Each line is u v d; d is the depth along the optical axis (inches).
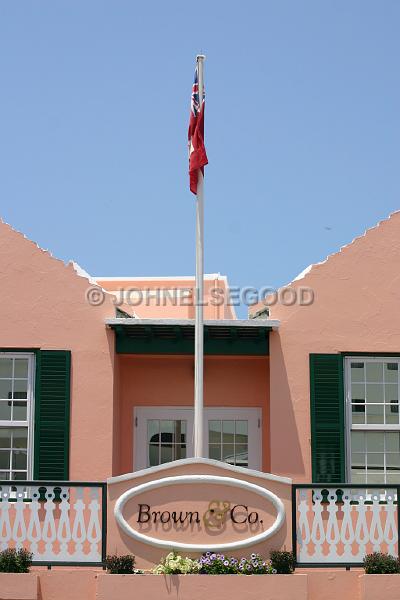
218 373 624.1
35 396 579.8
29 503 510.3
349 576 494.3
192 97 575.2
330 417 580.4
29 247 594.6
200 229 567.8
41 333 585.9
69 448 575.8
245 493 501.4
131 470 612.7
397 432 582.9
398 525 503.5
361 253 597.6
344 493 507.8
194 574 480.7
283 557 490.6
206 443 618.8
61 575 490.6
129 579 479.2
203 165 569.9
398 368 589.6
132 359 621.6
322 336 589.6
